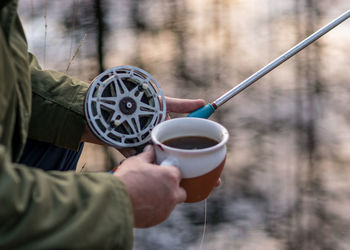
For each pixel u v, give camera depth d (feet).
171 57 11.80
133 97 3.40
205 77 11.20
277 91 11.06
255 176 9.59
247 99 11.00
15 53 2.70
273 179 9.57
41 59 10.46
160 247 8.46
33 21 11.44
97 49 11.55
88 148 9.93
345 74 11.15
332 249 8.38
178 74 11.32
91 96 3.30
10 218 2.04
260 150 9.99
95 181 2.44
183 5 13.64
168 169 2.85
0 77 2.37
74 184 2.36
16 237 2.04
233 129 10.35
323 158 9.78
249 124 10.46
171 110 4.01
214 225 8.93
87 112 3.29
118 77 3.37
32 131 3.80
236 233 8.69
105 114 3.38
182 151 2.96
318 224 8.77
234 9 13.41
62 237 2.14
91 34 11.87
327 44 11.93
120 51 11.70
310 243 8.43
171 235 8.70
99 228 2.30
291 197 9.25
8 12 2.67
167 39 12.26
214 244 8.52
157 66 11.52
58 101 3.80
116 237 2.37
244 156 9.96
